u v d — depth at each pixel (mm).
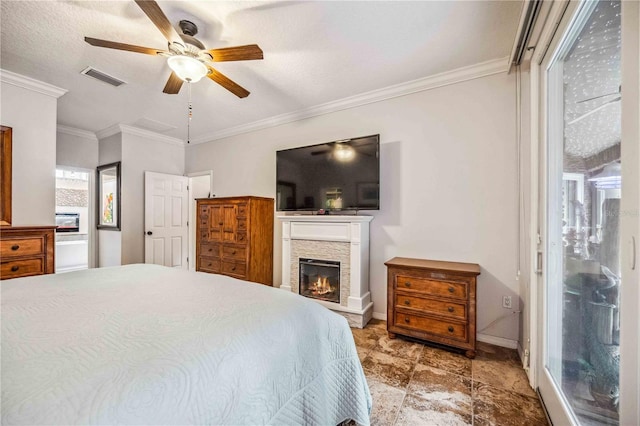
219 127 4211
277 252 3867
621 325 847
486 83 2479
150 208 4422
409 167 2830
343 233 2941
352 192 2996
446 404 1644
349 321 2834
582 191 1250
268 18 1872
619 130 970
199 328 963
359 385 1312
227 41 2115
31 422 552
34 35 2049
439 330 2287
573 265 1335
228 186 4406
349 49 2230
